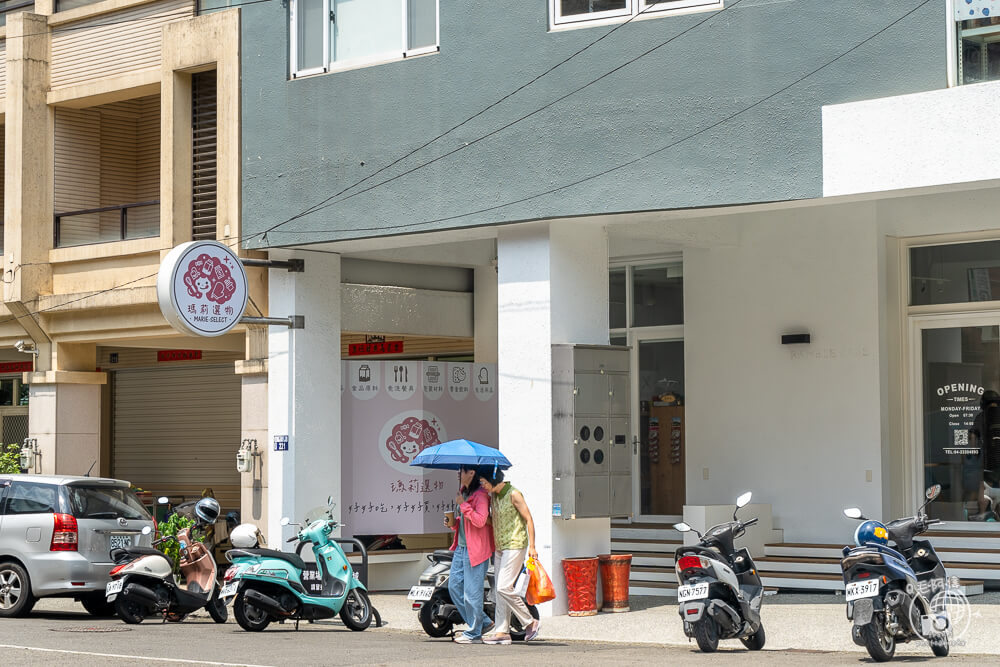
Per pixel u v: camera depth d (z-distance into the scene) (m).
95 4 19.16
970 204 16.30
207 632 13.30
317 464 17.30
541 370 14.77
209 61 17.64
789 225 17.47
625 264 19.38
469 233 15.70
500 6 15.02
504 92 14.95
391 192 15.86
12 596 14.73
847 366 16.89
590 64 14.41
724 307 17.97
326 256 17.55
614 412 14.98
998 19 12.73
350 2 16.50
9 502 14.85
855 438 16.75
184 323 15.57
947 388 16.66
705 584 11.34
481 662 10.68
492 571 12.92
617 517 14.94
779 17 13.55
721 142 13.74
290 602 13.42
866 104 13.11
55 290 19.50
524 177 14.76
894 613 10.66
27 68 19.48
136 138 20.78
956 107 12.69
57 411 19.50
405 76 15.77
